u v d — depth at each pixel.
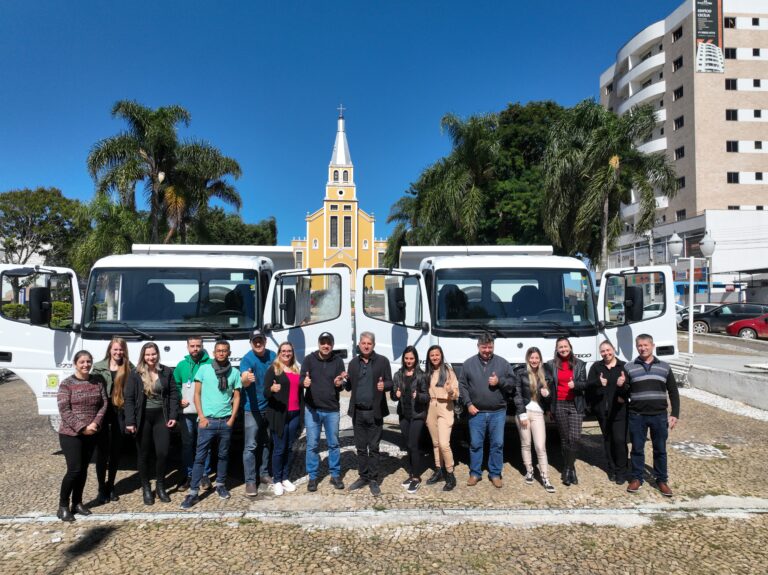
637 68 49.16
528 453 6.04
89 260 18.92
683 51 44.28
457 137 22.64
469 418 6.05
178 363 5.86
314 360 5.88
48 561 4.25
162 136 19.56
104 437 5.43
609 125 18.22
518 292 6.86
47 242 34.47
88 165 19.39
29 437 7.95
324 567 4.16
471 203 21.77
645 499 5.53
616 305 7.34
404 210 34.03
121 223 19.00
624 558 4.29
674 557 4.30
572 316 6.79
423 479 6.23
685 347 18.39
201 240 22.25
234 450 7.32
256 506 5.40
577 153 18.56
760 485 5.90
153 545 4.52
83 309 6.54
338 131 68.81
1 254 30.70
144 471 5.49
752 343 19.38
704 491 5.73
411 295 7.24
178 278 6.86
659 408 5.62
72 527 4.88
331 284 7.03
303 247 67.50
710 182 42.66
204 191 21.20
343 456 7.13
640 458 5.70
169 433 5.61
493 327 6.60
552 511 5.19
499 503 5.45
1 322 6.46
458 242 23.80
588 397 6.26
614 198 19.88
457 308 6.74
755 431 8.12
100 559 4.28
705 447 7.33
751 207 42.62
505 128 25.08
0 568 4.13
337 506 5.38
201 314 6.73
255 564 4.20
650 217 18.39
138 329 6.48
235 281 6.95
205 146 20.78
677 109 45.03
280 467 5.76
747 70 43.16
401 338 6.75
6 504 5.43
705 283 33.06
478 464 5.98
